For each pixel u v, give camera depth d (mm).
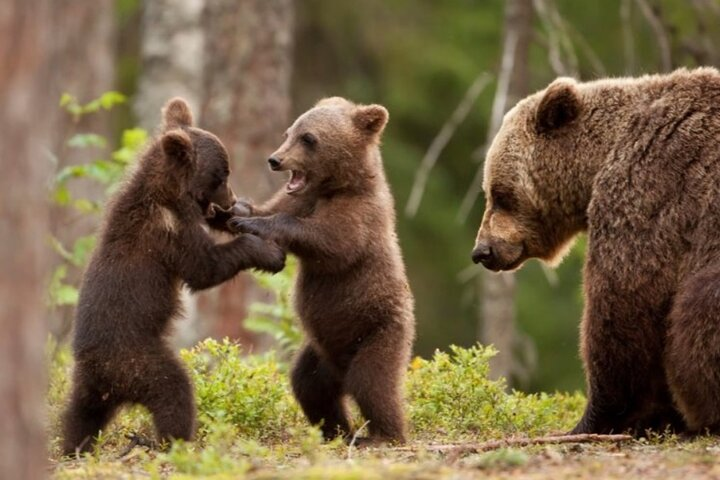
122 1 39812
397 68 37188
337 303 13742
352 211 13734
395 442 13125
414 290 36562
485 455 10953
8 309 7879
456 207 37219
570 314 36031
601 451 11844
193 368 14281
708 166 12781
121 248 12703
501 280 24859
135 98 36719
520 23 23844
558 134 14070
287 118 25781
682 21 25141
